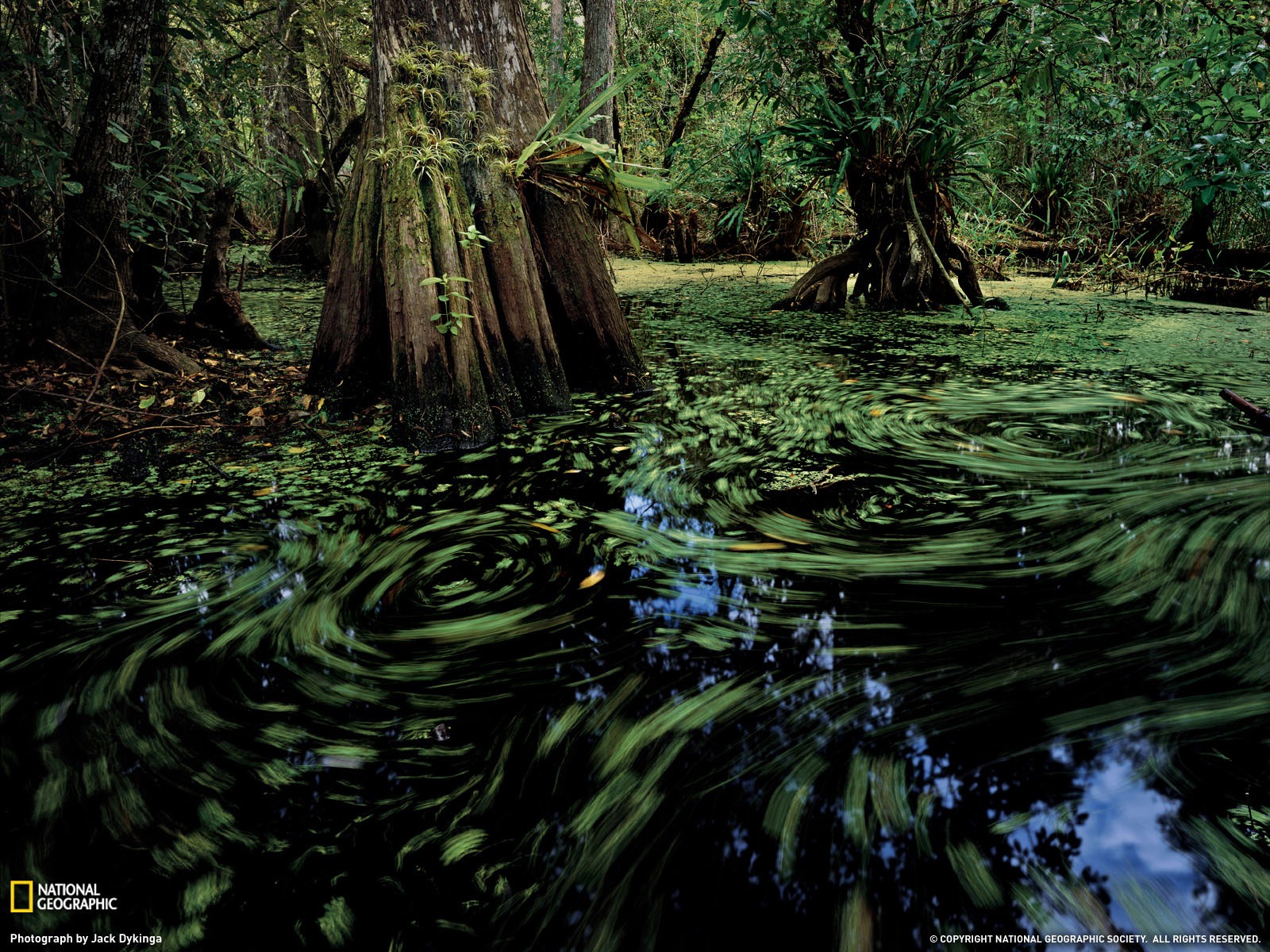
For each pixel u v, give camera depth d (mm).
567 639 1966
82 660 1892
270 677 1836
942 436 3420
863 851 1338
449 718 1696
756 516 2643
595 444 3395
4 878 1323
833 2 6578
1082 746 1540
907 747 1555
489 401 3600
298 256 10758
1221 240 9055
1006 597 2088
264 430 3656
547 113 4199
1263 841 1322
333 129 10508
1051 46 6152
